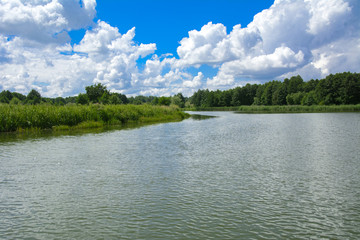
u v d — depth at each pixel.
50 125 28.77
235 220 7.08
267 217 7.27
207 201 8.34
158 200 8.42
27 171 11.74
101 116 35.38
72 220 7.12
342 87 101.06
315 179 10.62
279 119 48.22
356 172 11.59
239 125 35.56
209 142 20.06
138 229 6.61
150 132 26.58
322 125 33.66
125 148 17.38
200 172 11.61
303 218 7.23
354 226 6.80
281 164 13.03
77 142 19.78
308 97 110.38
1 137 22.25
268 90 152.75
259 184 9.98
